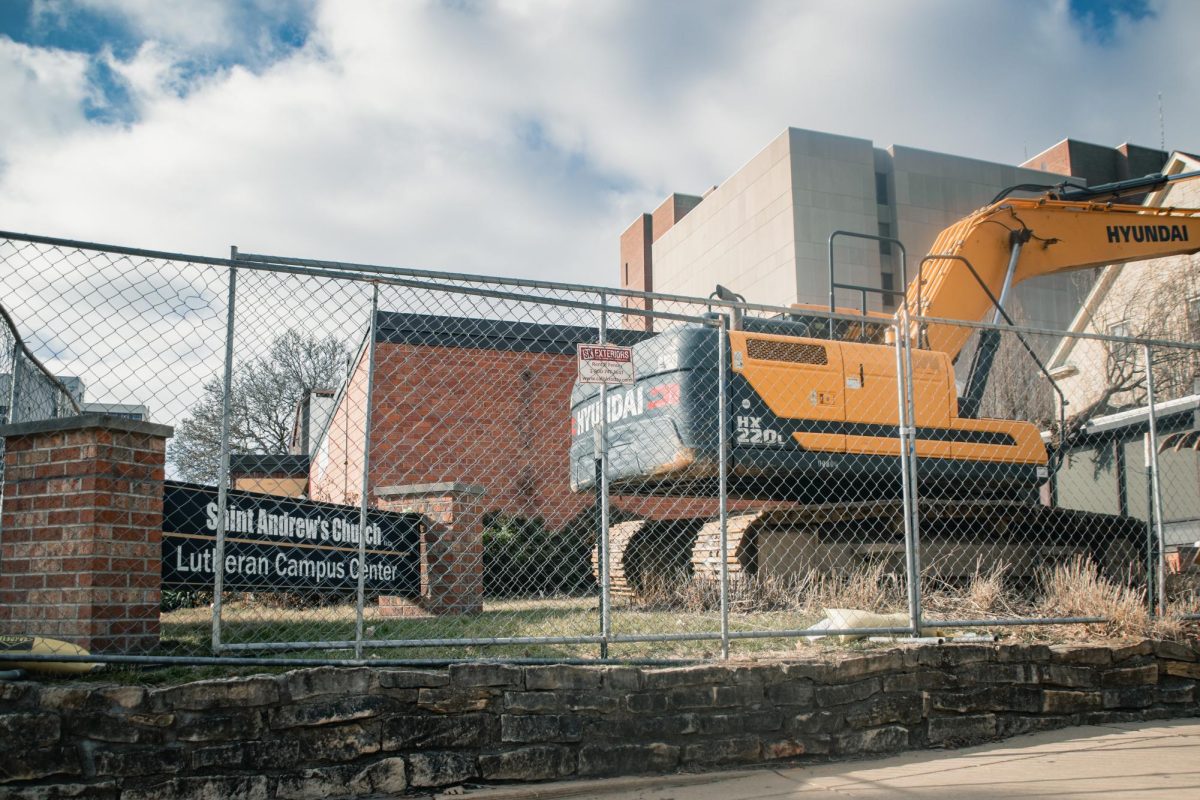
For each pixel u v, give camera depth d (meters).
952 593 9.38
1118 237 11.84
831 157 43.59
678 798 4.84
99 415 5.12
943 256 10.91
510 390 18.25
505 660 5.24
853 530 10.33
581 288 6.08
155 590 5.36
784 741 5.52
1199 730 6.37
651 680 5.34
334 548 7.96
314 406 24.64
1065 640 6.91
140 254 5.23
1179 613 7.43
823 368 9.62
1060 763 5.48
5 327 6.48
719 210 48.88
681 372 9.29
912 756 5.73
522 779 5.03
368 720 4.84
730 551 9.91
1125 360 22.73
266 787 4.59
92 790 4.35
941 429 9.91
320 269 5.51
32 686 4.41
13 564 5.22
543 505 17.95
